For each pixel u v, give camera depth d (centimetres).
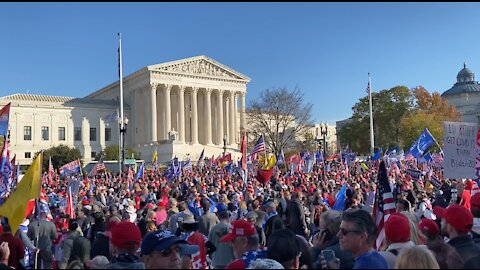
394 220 698
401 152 5431
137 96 13462
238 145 13625
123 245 675
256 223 1412
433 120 10294
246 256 762
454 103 16275
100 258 730
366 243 614
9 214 1011
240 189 3197
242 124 11712
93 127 13288
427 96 11844
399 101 11269
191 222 1046
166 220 1667
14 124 12188
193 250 784
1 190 1386
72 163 5106
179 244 689
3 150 1433
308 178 3791
